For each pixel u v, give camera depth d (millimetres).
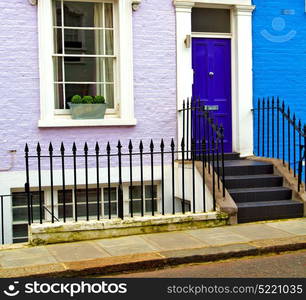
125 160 9094
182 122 9250
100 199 9109
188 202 9141
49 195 8844
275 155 10016
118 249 6652
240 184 8570
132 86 9078
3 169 8516
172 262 6262
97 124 8859
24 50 8594
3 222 8461
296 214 8195
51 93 8750
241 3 9719
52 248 6789
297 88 10094
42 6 8633
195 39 9750
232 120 9930
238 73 9789
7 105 8531
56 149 8742
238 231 7410
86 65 9094
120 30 9023
